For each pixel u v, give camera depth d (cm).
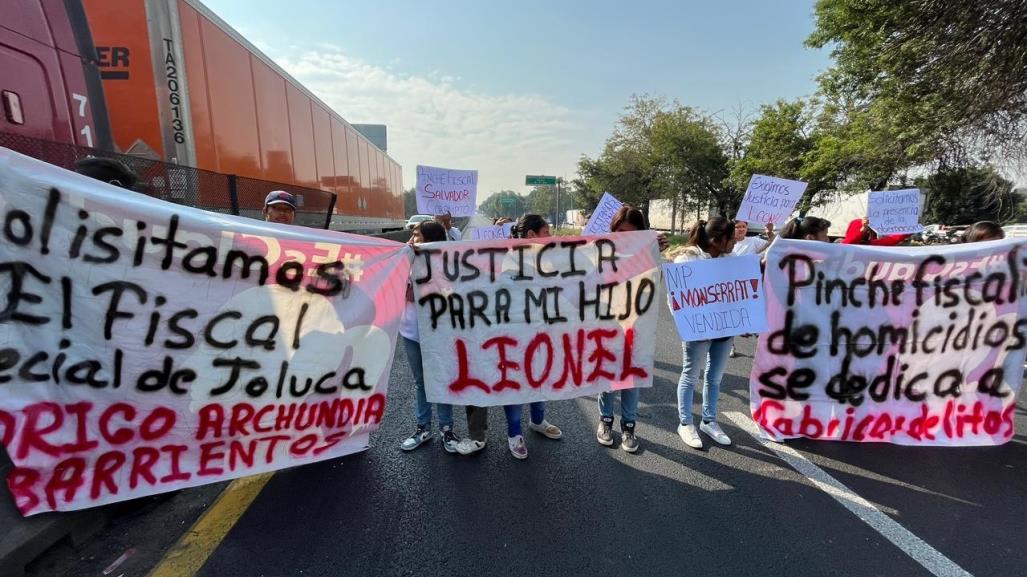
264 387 269
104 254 227
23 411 215
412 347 340
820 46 1475
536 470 317
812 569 228
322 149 972
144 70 471
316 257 275
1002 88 1004
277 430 275
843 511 274
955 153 1303
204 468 257
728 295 344
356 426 302
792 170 2312
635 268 340
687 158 2905
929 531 257
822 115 2170
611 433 366
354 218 1227
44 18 312
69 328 223
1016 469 322
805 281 346
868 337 349
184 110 486
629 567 228
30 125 300
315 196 720
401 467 318
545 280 332
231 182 502
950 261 343
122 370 235
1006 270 340
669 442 359
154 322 240
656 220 4650
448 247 320
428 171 577
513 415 336
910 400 348
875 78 1394
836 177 2041
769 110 2411
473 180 592
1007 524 264
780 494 291
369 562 228
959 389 346
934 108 1164
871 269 346
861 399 351
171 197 413
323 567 224
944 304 345
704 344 350
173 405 248
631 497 286
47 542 214
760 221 575
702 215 3419
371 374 302
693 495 289
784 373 353
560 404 438
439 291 322
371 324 298
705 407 367
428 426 354
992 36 936
